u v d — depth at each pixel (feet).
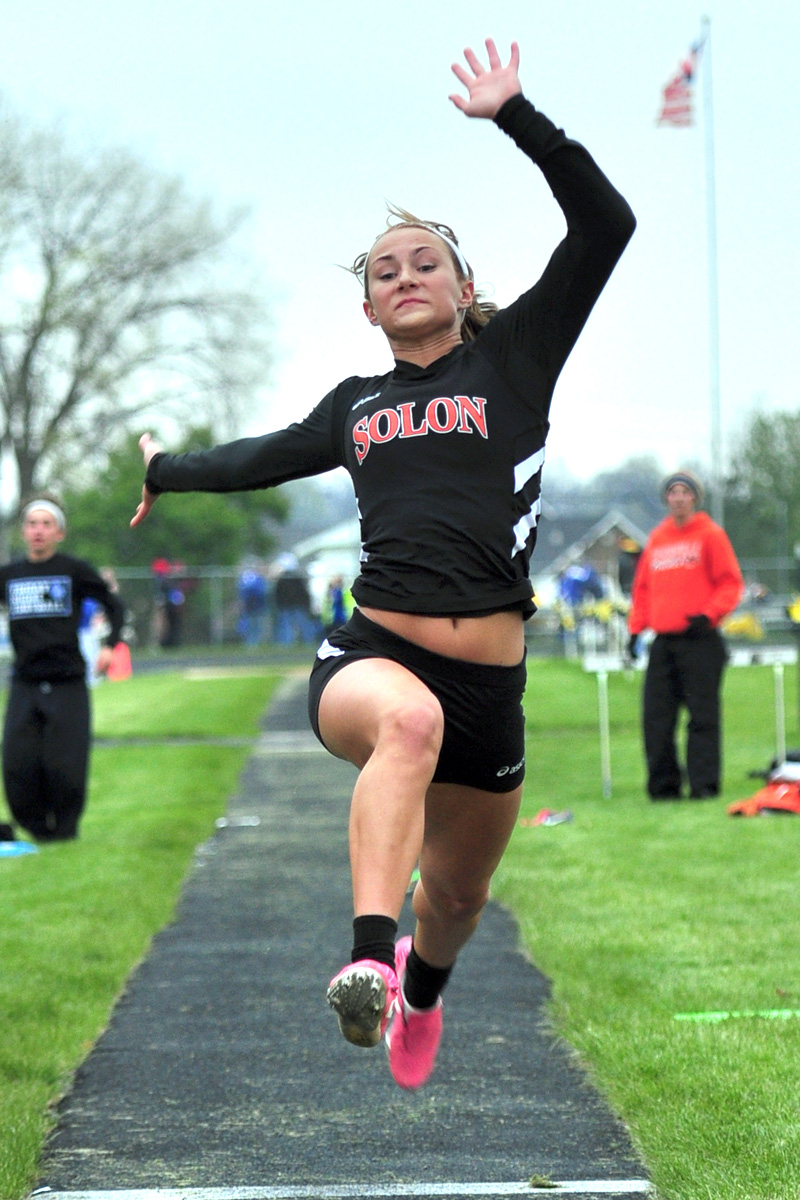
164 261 324.19
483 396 25.59
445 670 25.14
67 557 70.85
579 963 42.98
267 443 28.32
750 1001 38.06
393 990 22.02
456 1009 39.50
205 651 298.35
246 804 86.02
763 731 123.34
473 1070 34.30
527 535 26.03
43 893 55.36
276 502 372.58
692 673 77.77
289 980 43.21
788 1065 32.32
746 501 449.89
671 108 284.00
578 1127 30.35
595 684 177.78
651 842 63.62
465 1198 26.43
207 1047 36.63
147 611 311.47
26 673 70.23
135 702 169.37
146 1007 40.47
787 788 71.10
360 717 24.03
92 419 328.90
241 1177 27.78
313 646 303.48
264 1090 33.22
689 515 77.82
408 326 26.08
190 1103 32.40
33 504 70.59
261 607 307.17
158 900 54.60
